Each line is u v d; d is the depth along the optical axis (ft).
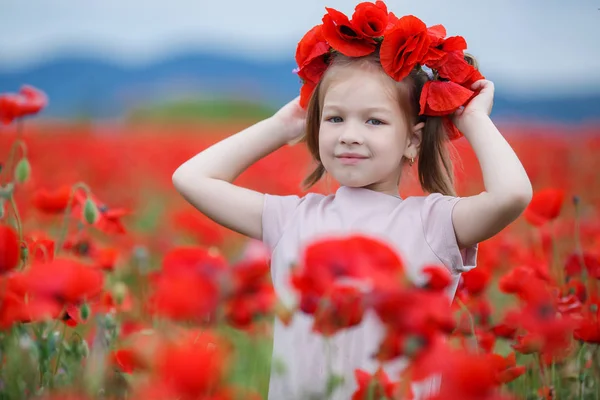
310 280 6.42
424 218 9.88
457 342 12.33
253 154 11.35
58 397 7.43
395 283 6.06
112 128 75.25
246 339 14.08
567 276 13.69
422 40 10.12
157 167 43.47
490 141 10.00
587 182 37.50
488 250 16.83
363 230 9.91
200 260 8.13
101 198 34.17
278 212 10.53
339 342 9.36
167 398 6.23
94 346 9.20
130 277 17.30
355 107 10.12
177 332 8.44
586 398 12.01
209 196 10.74
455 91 10.36
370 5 10.43
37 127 65.21
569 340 10.88
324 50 10.90
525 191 9.41
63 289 7.91
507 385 12.48
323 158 10.37
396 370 9.24
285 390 9.48
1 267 8.32
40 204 14.80
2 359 9.29
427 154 11.10
